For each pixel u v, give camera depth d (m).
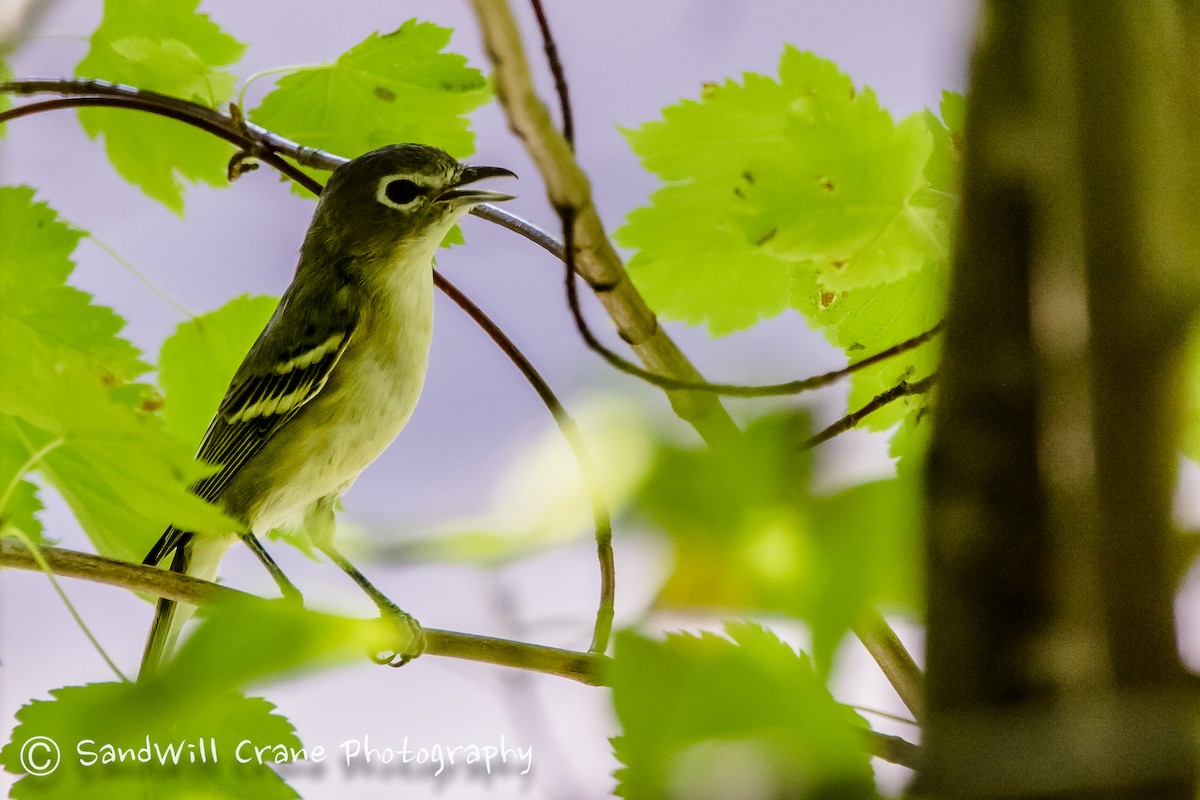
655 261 4.39
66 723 1.82
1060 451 1.84
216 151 4.44
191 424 4.45
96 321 4.42
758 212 4.38
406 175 4.48
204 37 4.43
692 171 4.39
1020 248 1.88
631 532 1.68
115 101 4.43
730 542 1.67
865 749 1.96
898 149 4.38
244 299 4.44
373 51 4.43
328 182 4.49
